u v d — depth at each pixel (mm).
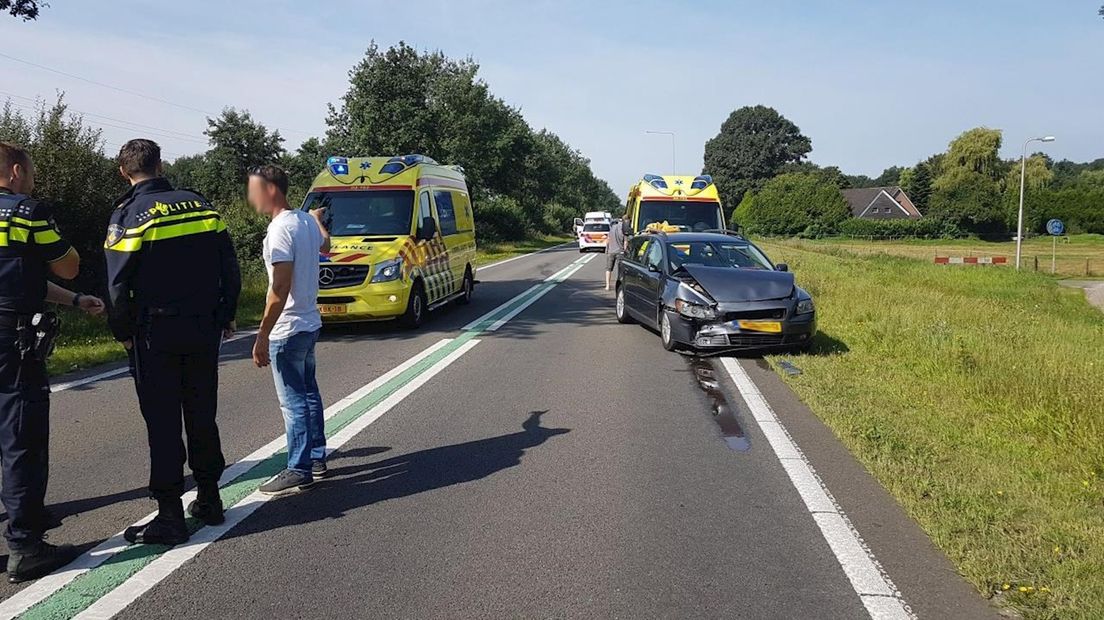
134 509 4785
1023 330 11852
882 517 4688
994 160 91125
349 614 3512
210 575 3883
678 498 4988
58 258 3934
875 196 104062
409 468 5547
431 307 13406
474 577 3881
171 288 4094
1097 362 8727
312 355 5184
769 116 99375
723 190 99188
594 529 4484
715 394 7934
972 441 6172
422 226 12789
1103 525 4484
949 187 84875
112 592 3699
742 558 4117
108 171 16578
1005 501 4871
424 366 9320
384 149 41125
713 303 9781
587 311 15031
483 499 4949
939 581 3871
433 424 6703
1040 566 3957
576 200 98750
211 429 4426
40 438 3893
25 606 3561
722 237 11844
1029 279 27625
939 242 75875
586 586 3799
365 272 11602
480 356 10023
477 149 52031
